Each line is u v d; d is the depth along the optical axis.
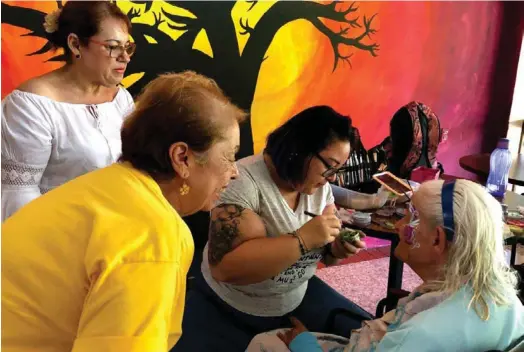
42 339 0.85
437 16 3.76
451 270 1.14
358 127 3.66
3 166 1.62
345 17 3.39
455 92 4.03
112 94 1.87
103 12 1.63
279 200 1.63
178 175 0.92
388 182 2.22
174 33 2.86
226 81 3.08
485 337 1.10
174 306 0.86
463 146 4.21
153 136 0.88
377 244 3.73
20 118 1.60
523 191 4.07
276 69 3.22
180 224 0.87
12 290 0.84
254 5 3.06
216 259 1.54
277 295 1.72
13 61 2.48
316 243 1.50
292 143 1.53
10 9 2.43
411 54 3.73
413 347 1.09
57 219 0.86
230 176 0.97
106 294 0.78
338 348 1.47
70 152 1.70
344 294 2.96
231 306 1.72
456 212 1.13
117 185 0.88
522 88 4.29
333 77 3.46
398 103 3.80
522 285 1.84
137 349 0.76
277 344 1.50
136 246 0.81
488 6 3.97
